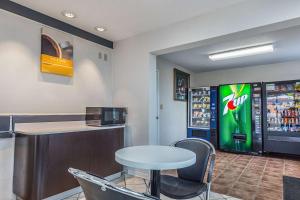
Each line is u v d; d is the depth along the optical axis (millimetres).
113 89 3709
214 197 2465
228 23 2490
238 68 5773
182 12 2660
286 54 4383
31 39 2609
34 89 2629
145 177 3119
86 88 3281
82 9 2592
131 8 2564
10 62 2412
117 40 3682
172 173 3291
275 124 4770
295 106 4582
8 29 2400
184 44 2893
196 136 5727
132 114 3402
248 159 4438
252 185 2869
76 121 3062
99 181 845
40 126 2596
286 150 4543
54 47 2832
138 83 3367
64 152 2359
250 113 4988
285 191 2664
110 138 2990
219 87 5492
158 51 3217
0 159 2256
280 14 2145
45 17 2738
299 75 4895
